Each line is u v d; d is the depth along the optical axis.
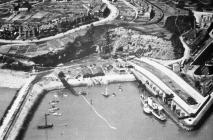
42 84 171.50
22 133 142.25
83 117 151.38
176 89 169.00
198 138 143.12
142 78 177.50
